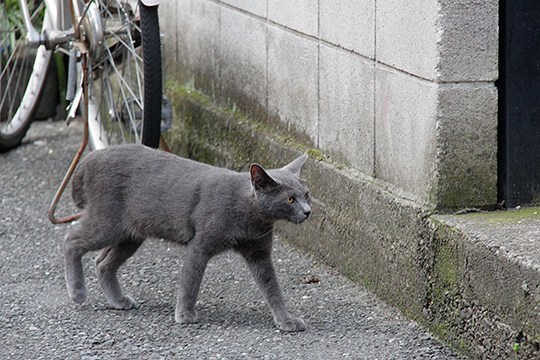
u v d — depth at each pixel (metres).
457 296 10.04
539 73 10.55
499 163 10.70
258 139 14.12
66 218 13.41
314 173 12.74
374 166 11.68
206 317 11.02
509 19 10.38
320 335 10.47
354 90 11.94
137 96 14.30
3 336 10.55
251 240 10.75
